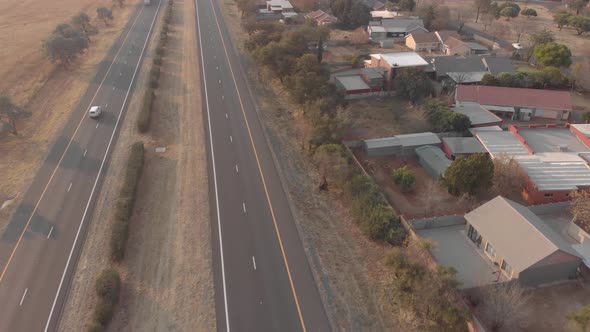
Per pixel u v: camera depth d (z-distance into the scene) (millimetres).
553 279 40281
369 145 62875
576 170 55062
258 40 95438
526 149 60438
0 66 95000
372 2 153250
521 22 129750
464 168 50000
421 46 112438
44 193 52781
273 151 63062
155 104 77625
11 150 62562
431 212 50188
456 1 170375
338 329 35781
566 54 91562
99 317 35375
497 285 38281
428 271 37781
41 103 78188
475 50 107688
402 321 36438
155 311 37156
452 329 34812
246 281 40344
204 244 44781
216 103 78625
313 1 144250
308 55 79750
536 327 35906
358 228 47656
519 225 42469
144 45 111500
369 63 94812
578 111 77000
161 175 56531
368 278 41094
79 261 42438
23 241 45000
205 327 35750
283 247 44625
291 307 37750
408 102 80312
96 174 56594
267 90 85188
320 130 61938
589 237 43656
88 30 119312
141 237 45625
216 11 148750
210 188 54062
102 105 77188
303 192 53938
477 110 72750
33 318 36531
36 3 159375
